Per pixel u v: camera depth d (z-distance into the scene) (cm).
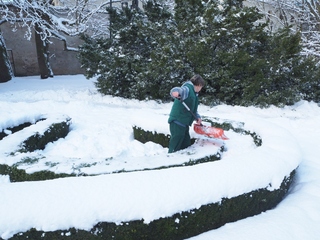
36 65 1597
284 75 798
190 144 433
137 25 912
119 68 918
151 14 962
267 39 832
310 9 1292
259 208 261
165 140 500
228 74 775
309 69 804
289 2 1470
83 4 1438
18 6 1217
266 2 1562
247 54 755
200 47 777
